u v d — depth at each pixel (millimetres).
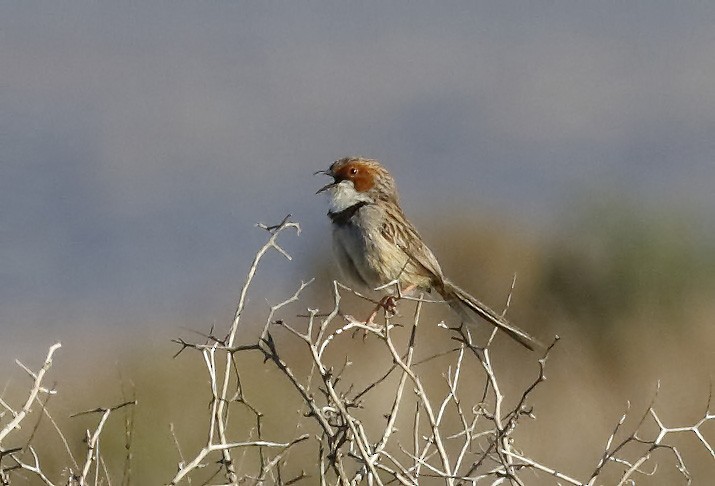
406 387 15836
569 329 20234
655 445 9422
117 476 12477
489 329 18438
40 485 11453
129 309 29828
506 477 9281
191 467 8891
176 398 14984
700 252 22000
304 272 21203
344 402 9078
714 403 16812
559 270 21859
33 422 12461
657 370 18281
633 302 21000
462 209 24109
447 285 13102
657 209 22656
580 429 15695
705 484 14648
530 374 17953
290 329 8945
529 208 25438
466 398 16172
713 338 19359
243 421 13961
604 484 14211
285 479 11859
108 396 15539
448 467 9203
